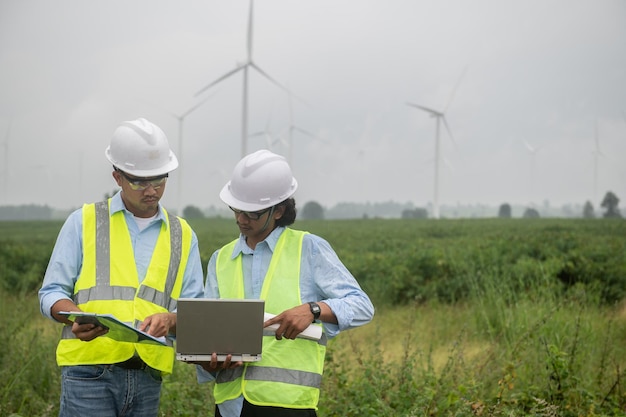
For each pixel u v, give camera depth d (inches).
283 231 164.6
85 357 159.6
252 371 155.4
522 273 515.5
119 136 162.9
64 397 162.7
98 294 161.0
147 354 162.6
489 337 383.2
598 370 295.3
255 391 154.0
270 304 158.4
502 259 589.3
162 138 165.6
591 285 524.1
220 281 165.3
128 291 162.7
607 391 270.5
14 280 677.3
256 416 154.8
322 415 225.8
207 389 242.8
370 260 649.6
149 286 164.2
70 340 161.0
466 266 545.3
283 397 153.7
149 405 168.6
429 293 545.3
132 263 164.7
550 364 255.3
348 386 249.3
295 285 159.5
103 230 165.2
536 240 729.0
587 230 1147.3
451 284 539.2
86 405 161.0
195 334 146.5
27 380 286.0
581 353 301.7
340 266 160.9
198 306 146.3
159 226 170.2
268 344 156.4
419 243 818.2
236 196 159.3
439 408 229.0
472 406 226.1
